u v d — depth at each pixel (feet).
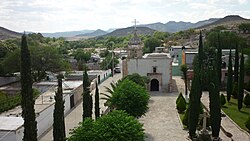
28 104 66.90
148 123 126.62
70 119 131.64
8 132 89.25
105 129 73.56
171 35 595.47
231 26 558.97
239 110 140.46
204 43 279.28
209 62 185.78
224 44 266.16
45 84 171.32
